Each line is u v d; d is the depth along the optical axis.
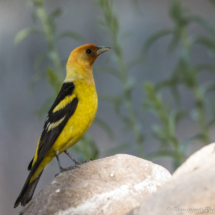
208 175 4.54
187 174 4.95
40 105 19.91
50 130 8.64
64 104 8.66
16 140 19.88
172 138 11.48
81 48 9.49
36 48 19.86
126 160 7.39
